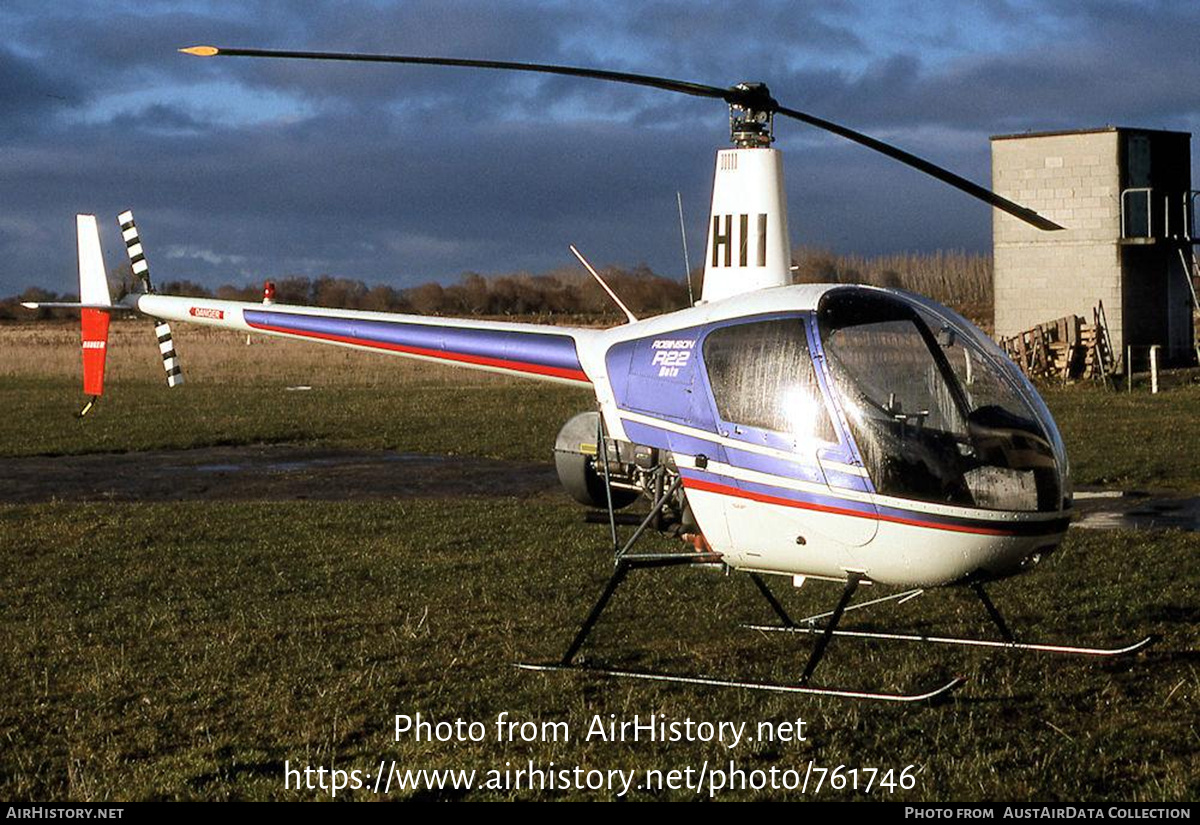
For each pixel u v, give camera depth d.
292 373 37.56
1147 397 25.38
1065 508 6.99
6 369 39.06
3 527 12.92
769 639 8.41
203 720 6.90
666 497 7.80
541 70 7.03
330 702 7.16
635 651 8.16
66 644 8.41
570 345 8.44
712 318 7.54
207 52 6.76
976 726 6.67
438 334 9.34
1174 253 31.81
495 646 8.28
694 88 7.39
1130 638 8.31
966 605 9.19
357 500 14.98
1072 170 30.55
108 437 21.22
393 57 6.92
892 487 6.78
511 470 17.34
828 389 6.96
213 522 13.16
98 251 13.20
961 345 7.02
